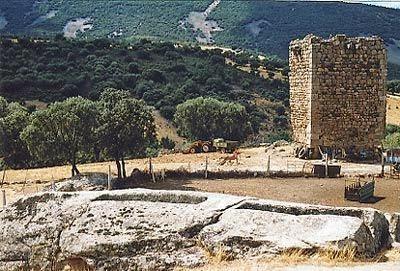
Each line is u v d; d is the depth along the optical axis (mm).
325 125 38281
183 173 33188
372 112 38500
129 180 31438
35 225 11703
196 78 91188
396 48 159000
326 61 37906
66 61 89438
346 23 174875
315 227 10734
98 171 35781
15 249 11547
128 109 32875
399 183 29938
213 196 12008
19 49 90500
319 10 189625
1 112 52438
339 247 10250
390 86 96250
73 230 11383
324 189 28500
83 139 33375
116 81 82625
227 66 101500
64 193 12203
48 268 11258
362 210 11609
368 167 34688
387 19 178875
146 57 97875
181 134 69625
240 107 66938
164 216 11289
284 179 31781
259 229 10727
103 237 11125
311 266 9766
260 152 42438
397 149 36250
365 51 38188
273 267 9766
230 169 33656
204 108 65438
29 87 78562
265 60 114812
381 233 11625
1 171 39500
